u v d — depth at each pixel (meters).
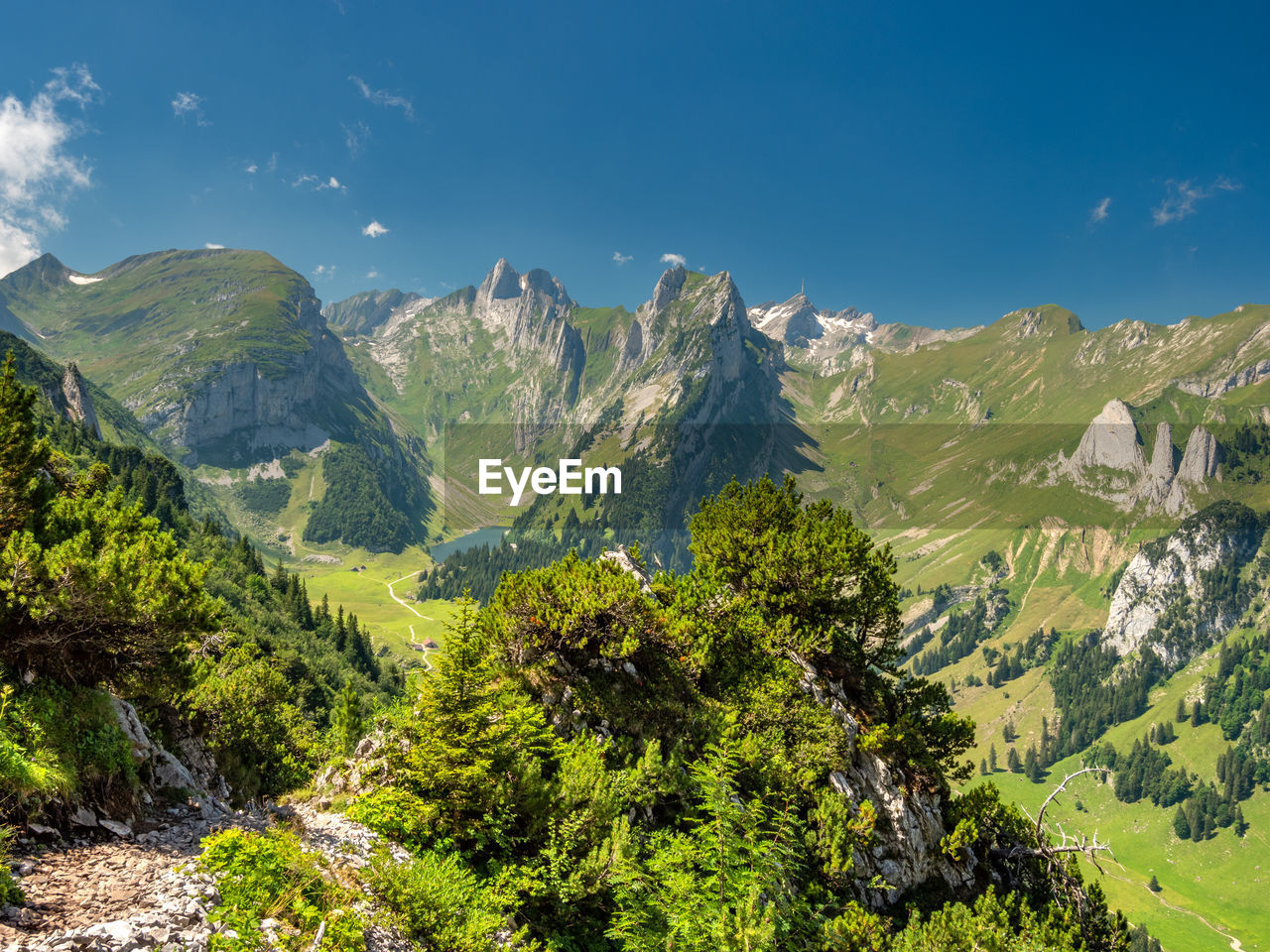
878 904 33.03
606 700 32.81
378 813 22.95
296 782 41.16
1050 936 31.52
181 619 21.55
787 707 37.19
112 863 14.68
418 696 26.47
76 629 20.19
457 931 17.97
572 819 23.73
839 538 44.28
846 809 33.41
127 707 21.19
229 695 38.56
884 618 46.78
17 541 19.62
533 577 34.41
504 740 24.55
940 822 38.91
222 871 14.84
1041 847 38.12
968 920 29.42
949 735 43.44
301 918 14.43
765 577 44.59
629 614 34.56
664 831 25.91
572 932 22.08
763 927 20.02
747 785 33.00
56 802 15.42
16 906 11.79
